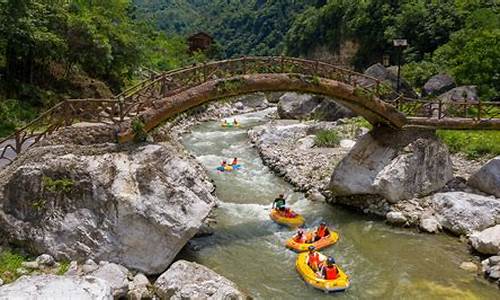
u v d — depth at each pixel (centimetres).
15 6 2483
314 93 2020
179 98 1719
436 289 1463
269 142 3469
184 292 1241
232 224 2011
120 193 1406
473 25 5191
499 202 1894
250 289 1465
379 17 7631
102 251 1398
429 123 2184
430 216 1969
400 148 2130
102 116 1680
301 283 1517
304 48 9819
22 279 1112
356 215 2133
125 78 3997
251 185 2598
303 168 2739
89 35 3075
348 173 2189
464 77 4103
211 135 4075
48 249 1381
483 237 1677
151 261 1445
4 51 2572
